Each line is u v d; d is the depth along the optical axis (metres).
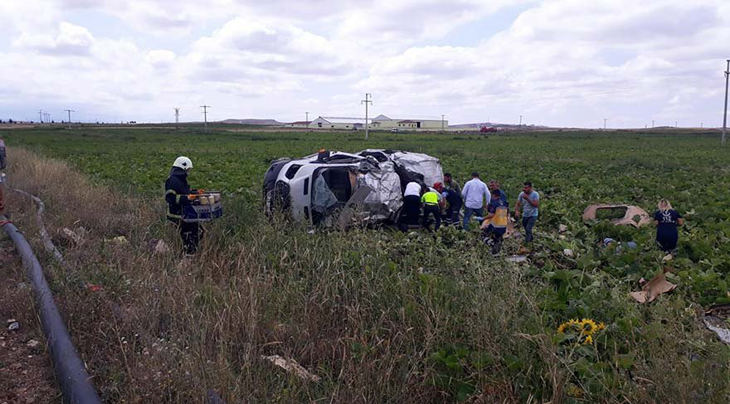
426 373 4.68
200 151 40.91
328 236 8.09
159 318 5.53
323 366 4.95
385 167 12.51
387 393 4.46
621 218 12.24
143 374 4.25
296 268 6.85
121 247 7.94
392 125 176.75
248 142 60.62
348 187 11.89
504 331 5.03
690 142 72.19
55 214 10.30
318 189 11.21
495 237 10.20
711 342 5.02
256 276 6.39
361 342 5.09
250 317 5.32
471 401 4.52
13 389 4.38
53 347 4.71
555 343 5.02
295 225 8.79
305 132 113.12
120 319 5.37
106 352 4.89
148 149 43.03
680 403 4.03
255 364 4.83
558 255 9.79
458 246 8.62
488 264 6.89
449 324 5.34
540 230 12.43
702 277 7.37
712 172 26.17
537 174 22.94
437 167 14.20
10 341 5.19
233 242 8.10
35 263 6.70
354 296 6.03
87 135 72.12
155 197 13.05
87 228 9.72
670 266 8.14
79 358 4.54
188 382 4.19
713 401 4.02
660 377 4.32
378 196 11.55
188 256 7.93
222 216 9.16
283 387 4.59
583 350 5.11
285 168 12.68
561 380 4.43
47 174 15.17
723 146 59.84
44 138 58.53
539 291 6.51
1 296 6.08
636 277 7.96
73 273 6.17
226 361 4.58
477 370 4.67
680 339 5.05
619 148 54.41
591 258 8.41
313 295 6.07
